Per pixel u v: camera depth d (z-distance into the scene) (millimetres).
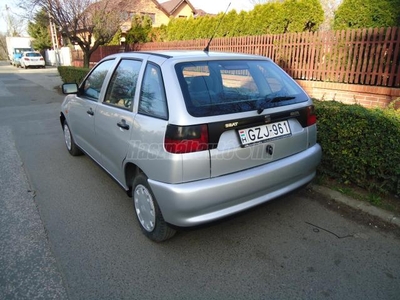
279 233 2836
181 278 2295
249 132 2416
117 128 2938
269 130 2549
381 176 3191
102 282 2252
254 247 2645
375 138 3117
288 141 2678
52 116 8203
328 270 2354
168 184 2238
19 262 2461
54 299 2098
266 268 2387
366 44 6188
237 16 11594
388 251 2555
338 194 3371
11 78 19797
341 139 3406
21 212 3238
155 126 2344
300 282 2240
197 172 2201
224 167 2297
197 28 13859
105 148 3330
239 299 2104
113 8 12203
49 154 5109
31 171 4367
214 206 2264
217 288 2199
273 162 2596
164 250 2611
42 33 36562
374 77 6156
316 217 3086
